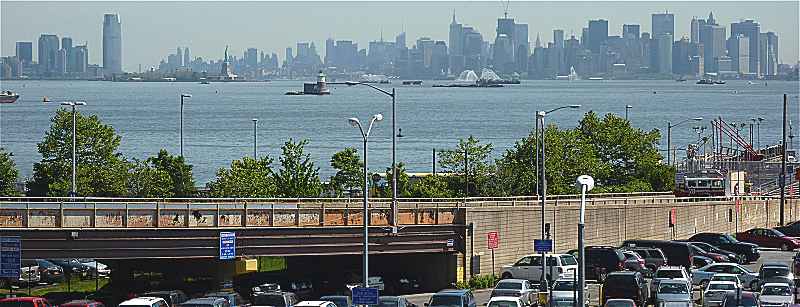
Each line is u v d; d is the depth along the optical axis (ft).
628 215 548.72
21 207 386.11
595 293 409.08
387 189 617.21
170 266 438.40
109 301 394.73
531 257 444.14
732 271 433.07
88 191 571.69
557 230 499.92
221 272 424.87
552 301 352.69
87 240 385.50
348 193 601.21
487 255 460.14
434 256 452.35
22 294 409.90
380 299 342.44
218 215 401.90
